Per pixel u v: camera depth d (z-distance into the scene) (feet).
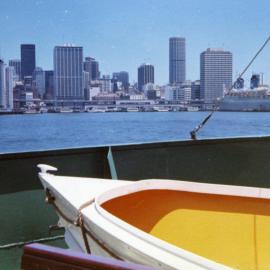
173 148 15.72
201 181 16.19
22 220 13.30
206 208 10.60
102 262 4.65
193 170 16.06
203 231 10.36
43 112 456.04
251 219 10.22
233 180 16.79
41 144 296.51
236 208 10.42
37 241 13.46
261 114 303.89
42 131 334.03
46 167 12.03
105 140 296.51
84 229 8.98
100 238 8.30
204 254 9.98
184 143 15.88
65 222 10.52
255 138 17.25
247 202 10.39
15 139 310.86
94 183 11.18
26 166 13.42
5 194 13.07
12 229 13.15
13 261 12.50
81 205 9.42
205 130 272.92
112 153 14.71
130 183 10.78
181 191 10.80
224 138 16.61
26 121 388.16
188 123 338.13
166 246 6.80
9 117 427.74
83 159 14.30
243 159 17.01
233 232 10.21
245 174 17.06
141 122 356.38
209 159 16.34
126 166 14.93
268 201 10.25
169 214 10.57
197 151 16.14
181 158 15.87
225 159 16.65
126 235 7.58
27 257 5.09
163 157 15.56
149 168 15.31
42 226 13.53
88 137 315.17
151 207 10.59
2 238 13.00
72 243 10.23
